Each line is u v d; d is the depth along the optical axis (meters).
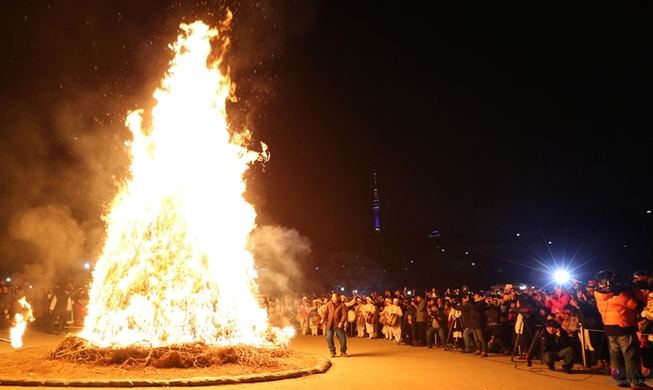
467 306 15.06
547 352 11.80
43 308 21.59
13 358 11.01
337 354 15.15
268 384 9.61
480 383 9.93
